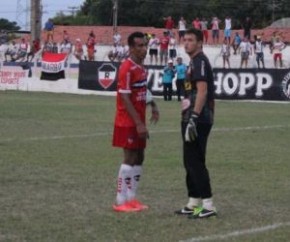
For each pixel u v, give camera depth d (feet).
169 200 35.47
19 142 58.18
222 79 130.31
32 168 44.86
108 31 269.23
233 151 55.01
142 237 27.89
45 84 147.02
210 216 31.45
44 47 184.34
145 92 32.89
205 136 31.04
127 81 32.04
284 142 62.03
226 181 41.37
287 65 172.45
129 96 32.12
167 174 43.45
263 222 30.91
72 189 38.06
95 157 50.29
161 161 48.91
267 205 34.71
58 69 145.69
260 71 127.34
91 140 60.64
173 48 173.37
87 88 141.79
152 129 71.51
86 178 41.57
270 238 28.04
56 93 140.46
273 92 126.21
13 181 40.14
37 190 37.58
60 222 30.25
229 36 186.60
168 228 29.45
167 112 95.35
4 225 29.53
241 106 113.60
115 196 36.29
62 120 79.30
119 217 31.45
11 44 209.26
